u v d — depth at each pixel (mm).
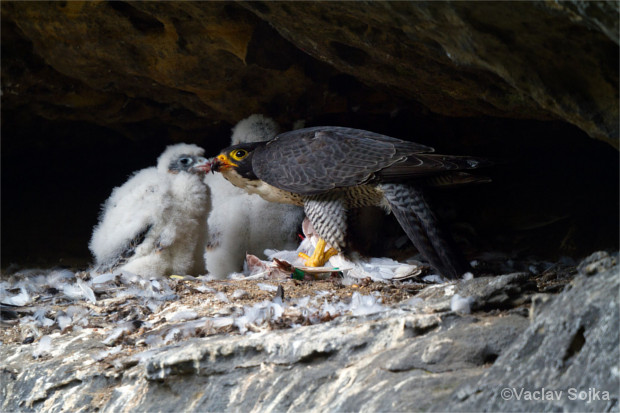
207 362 6863
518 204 15492
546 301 5816
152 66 13383
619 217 14531
